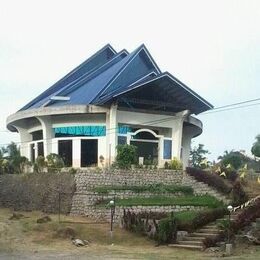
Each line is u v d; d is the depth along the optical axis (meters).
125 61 44.78
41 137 46.38
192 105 42.22
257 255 21.39
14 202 37.19
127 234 26.08
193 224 24.94
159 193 33.41
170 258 20.73
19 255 21.73
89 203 31.00
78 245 24.14
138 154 41.78
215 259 20.39
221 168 36.00
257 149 48.09
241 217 24.67
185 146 49.47
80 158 41.03
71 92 44.88
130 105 41.34
